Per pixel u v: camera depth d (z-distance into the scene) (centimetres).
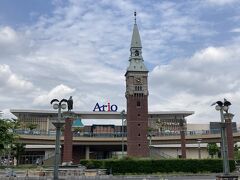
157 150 14975
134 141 11506
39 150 15200
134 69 12069
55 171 3822
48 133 14100
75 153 15438
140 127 11638
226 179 4034
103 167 7894
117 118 17925
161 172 7900
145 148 11494
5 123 5784
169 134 15150
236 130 12431
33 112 17675
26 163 14938
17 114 17838
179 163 8019
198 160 8069
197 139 13900
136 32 12719
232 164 8112
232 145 8956
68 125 8831
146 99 11919
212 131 13938
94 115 17562
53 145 14788
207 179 5988
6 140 5803
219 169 8019
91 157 16325
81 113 17188
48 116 18188
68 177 6181
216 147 14475
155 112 18912
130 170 7831
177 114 19150
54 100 4056
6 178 5659
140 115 11750
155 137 14850
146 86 12025
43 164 13162
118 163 7862
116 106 18100
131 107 11806
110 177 6372
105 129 17300
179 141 14638
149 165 7925
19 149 12688
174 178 6294
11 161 13650
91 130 17400
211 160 8088
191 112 19050
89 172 7038
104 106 18050
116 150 16350
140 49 12450
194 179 5988
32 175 6675
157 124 18562
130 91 11912
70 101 5041
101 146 15875
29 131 13438
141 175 7344
